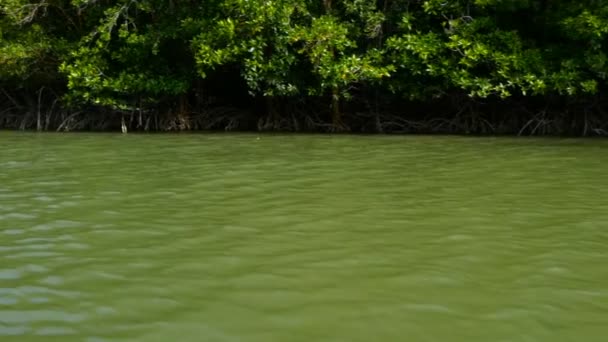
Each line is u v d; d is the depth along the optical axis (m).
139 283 4.39
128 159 10.27
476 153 10.66
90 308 3.95
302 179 8.23
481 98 15.18
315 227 5.83
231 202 6.90
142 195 7.32
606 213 6.38
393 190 7.52
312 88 14.64
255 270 4.64
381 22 14.37
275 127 16.03
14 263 4.85
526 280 4.43
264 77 14.38
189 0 15.55
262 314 3.84
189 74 15.91
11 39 16.11
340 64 13.88
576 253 5.05
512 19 14.27
